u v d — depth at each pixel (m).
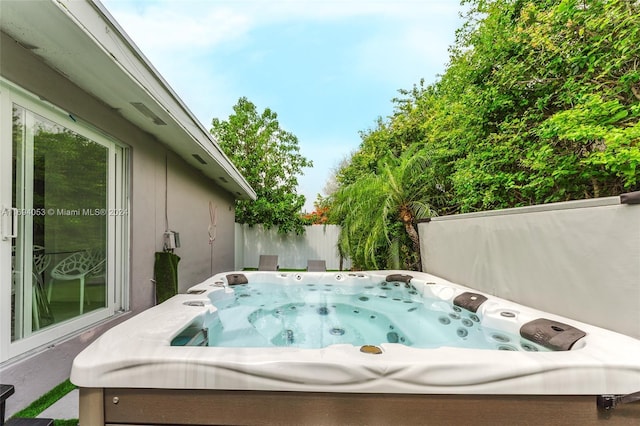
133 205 3.14
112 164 2.90
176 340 1.79
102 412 1.28
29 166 1.99
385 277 4.13
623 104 2.44
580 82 2.64
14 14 1.56
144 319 1.90
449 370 1.23
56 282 2.21
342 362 1.25
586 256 1.78
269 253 9.21
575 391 1.22
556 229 2.00
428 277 3.78
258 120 10.21
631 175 2.15
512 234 2.44
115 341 1.47
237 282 4.03
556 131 2.53
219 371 1.25
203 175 5.69
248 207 9.13
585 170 2.63
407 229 4.77
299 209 9.23
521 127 3.22
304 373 1.24
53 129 2.20
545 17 2.70
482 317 2.43
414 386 1.23
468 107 3.89
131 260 3.10
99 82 2.28
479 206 4.03
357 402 1.25
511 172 3.51
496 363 1.24
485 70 3.56
